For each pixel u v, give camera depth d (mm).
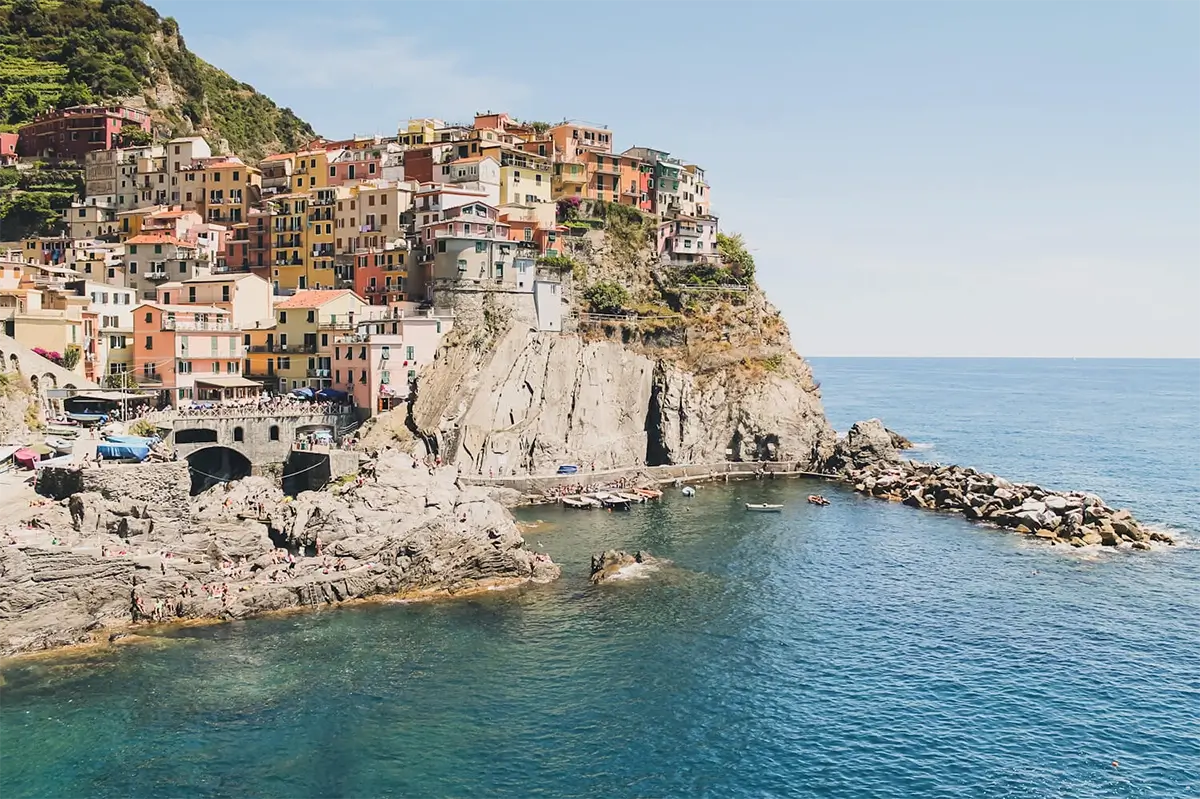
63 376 118625
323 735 63594
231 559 87312
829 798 58094
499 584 94375
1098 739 65250
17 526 78812
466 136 182500
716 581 98500
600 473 145500
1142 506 142625
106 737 62188
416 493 95312
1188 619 88500
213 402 127375
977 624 86938
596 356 157125
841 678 74938
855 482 155625
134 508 85438
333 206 165750
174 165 186500
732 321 174250
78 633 76062
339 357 134875
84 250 166125
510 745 63406
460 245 146000
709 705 69938
